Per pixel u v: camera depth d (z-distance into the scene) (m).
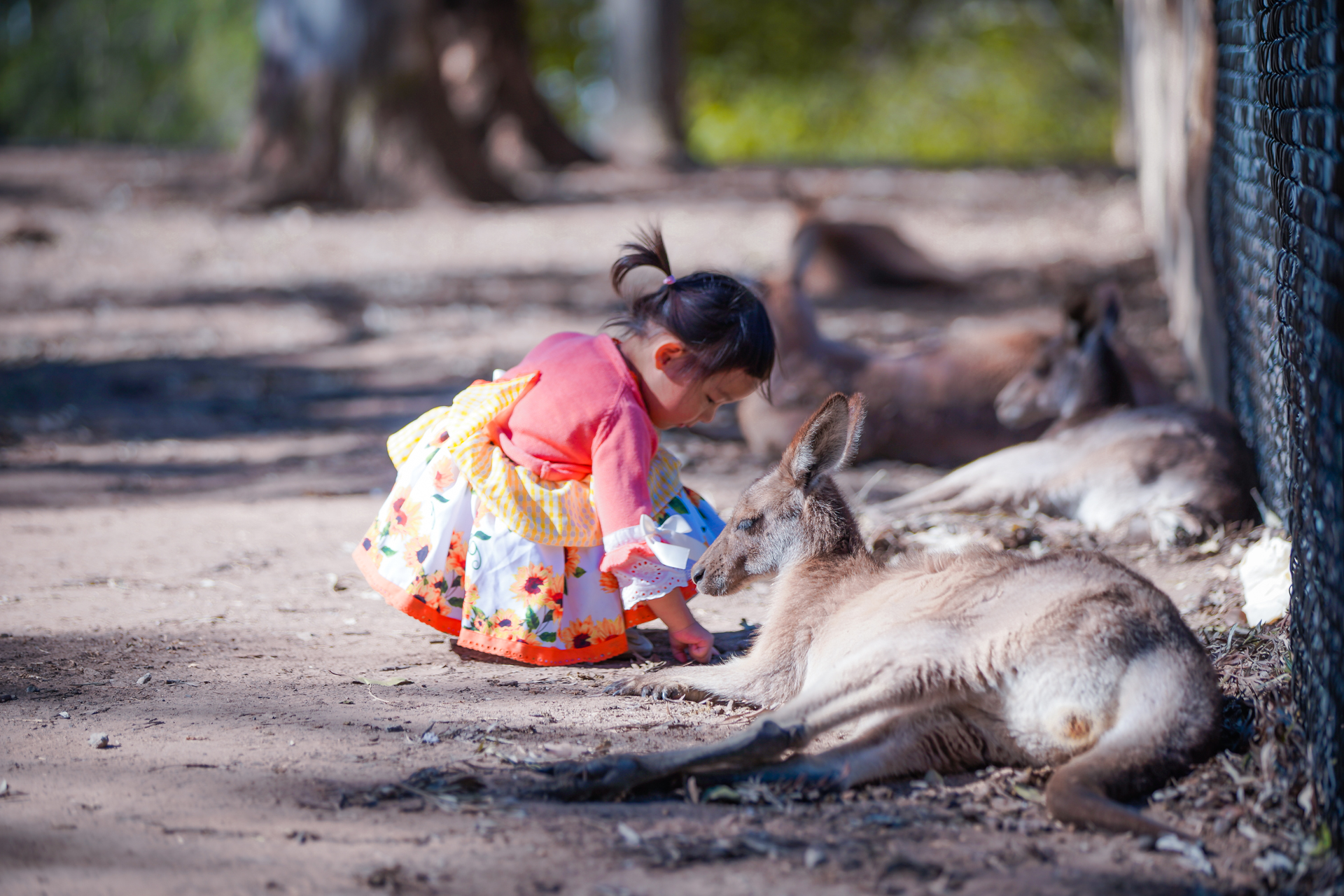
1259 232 6.96
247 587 6.94
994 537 7.34
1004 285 17.45
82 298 17.16
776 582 5.28
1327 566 3.79
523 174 29.70
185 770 4.30
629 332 5.63
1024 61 48.41
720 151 49.12
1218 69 9.20
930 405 9.88
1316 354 4.02
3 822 3.85
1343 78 3.65
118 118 37.06
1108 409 8.63
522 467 5.51
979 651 4.30
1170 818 3.88
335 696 5.13
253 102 25.16
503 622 5.50
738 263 19.02
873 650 4.36
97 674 5.39
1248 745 4.30
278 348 14.83
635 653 5.84
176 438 11.18
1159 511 7.30
